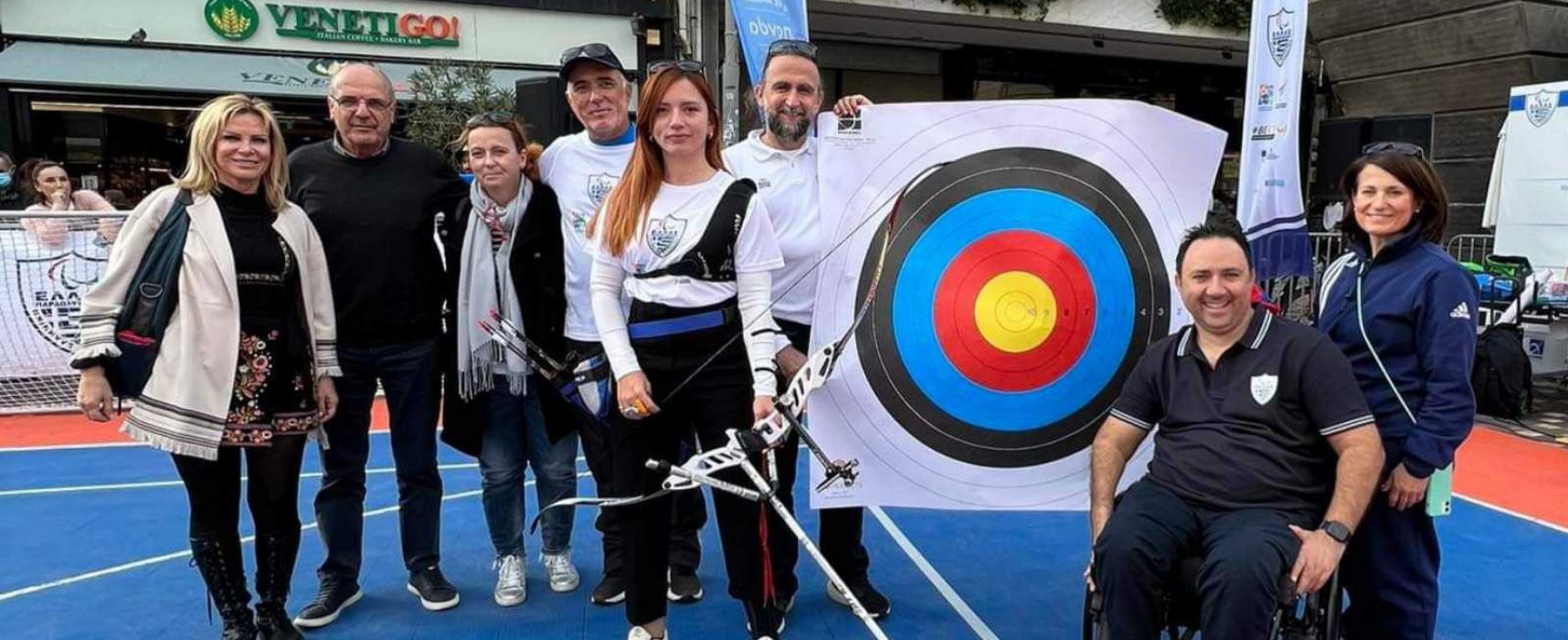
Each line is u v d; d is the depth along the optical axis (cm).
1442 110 1116
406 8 982
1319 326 255
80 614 330
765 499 232
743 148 300
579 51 292
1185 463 242
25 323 630
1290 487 233
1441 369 228
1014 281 280
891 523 425
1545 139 820
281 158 269
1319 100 1375
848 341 274
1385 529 245
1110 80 1431
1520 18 970
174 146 952
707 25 1073
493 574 364
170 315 255
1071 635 320
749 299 249
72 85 877
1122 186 280
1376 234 242
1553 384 785
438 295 313
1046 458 284
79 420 623
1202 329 248
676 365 248
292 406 275
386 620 322
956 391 282
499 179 295
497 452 325
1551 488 496
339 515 315
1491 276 784
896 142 280
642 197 245
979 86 1363
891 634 320
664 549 266
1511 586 363
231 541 281
